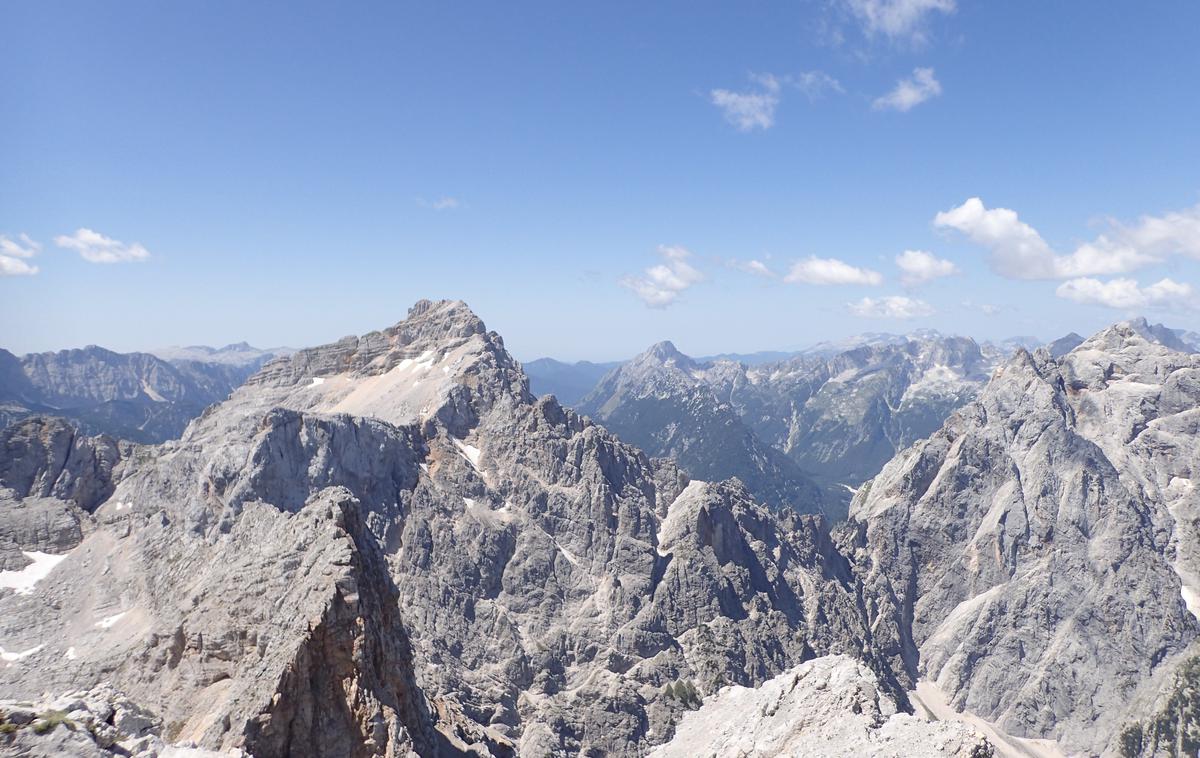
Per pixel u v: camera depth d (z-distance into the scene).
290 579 77.31
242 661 75.50
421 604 156.25
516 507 188.88
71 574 144.75
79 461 180.12
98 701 55.84
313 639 67.88
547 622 167.62
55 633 127.19
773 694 92.81
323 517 82.38
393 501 174.00
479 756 87.88
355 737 66.50
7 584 141.75
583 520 188.38
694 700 153.88
